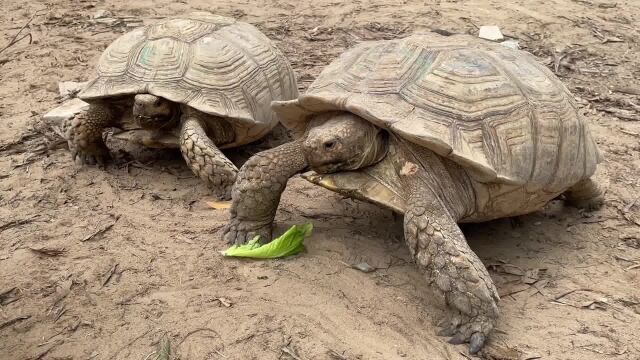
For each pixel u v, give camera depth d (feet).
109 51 5.41
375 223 4.67
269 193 4.21
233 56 5.30
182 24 5.45
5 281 4.11
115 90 5.09
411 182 3.89
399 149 3.96
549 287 4.18
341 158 3.96
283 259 4.25
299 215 4.74
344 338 3.74
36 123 5.95
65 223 4.64
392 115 3.84
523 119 3.99
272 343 3.70
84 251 4.36
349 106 3.89
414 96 3.92
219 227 4.58
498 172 3.85
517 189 4.01
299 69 7.07
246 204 4.25
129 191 5.05
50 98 6.40
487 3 10.00
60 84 6.61
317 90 4.17
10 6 9.16
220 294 4.00
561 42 8.23
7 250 4.37
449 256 3.66
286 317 3.85
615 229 4.73
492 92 3.98
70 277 4.14
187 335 3.74
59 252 4.34
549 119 4.10
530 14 9.39
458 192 3.98
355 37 8.19
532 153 3.99
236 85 5.20
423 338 3.75
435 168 3.93
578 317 3.95
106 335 3.75
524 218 4.83
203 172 4.91
